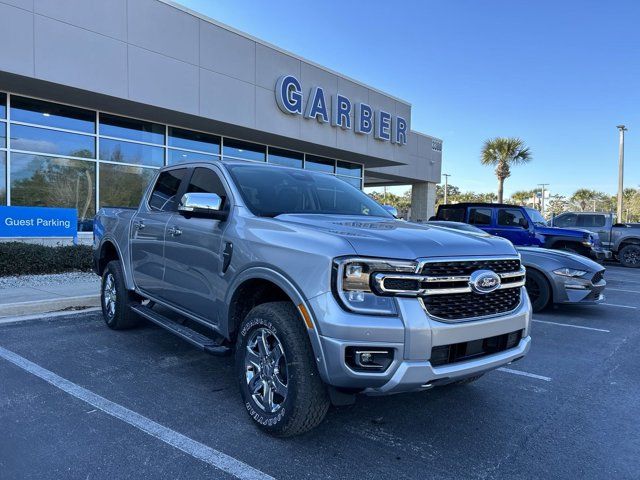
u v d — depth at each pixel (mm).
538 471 3016
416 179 26719
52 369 4535
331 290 2846
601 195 71062
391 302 2850
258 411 3332
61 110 12055
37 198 11789
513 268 3482
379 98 19391
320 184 4703
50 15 10250
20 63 9867
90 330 5949
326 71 16859
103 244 6145
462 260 3072
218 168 4344
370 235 3104
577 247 12852
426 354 2846
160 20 12133
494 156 36281
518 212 13766
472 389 4430
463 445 3330
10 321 6359
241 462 2992
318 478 2848
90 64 10906
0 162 11172
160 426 3438
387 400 4102
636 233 18156
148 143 13727
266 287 3518
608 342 6312
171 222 4574
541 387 4543
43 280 9062
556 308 8805
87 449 3092
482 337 3137
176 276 4453
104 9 11086
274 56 15031
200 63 13047
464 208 14570
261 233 3451
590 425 3711
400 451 3211
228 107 13805
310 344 3039
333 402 3004
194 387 4184
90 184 12672
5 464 2893
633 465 3117
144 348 5250
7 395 3910
